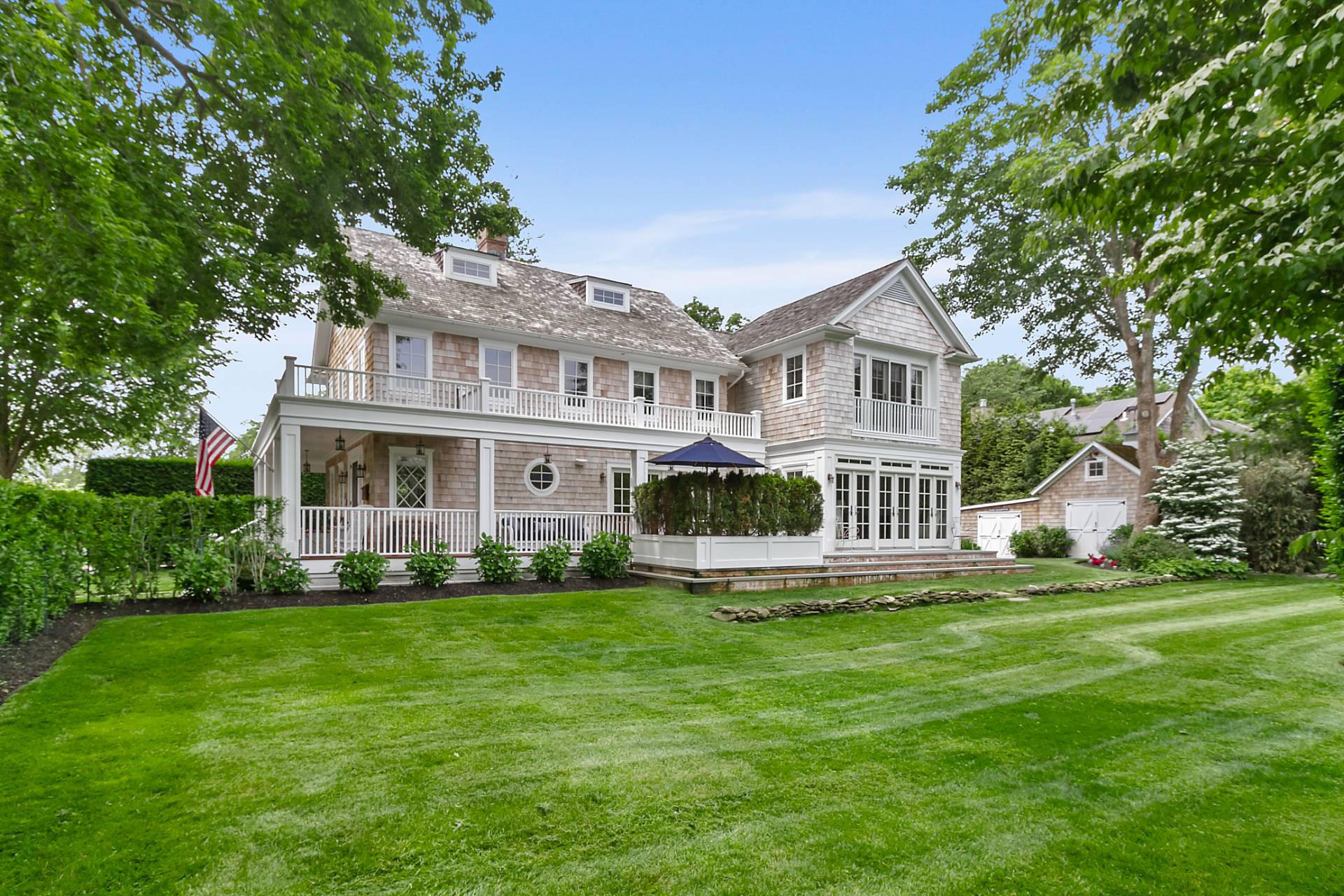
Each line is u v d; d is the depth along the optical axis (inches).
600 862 124.6
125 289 334.3
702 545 512.1
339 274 511.2
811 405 720.3
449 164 520.4
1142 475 858.1
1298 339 167.3
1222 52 160.9
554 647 315.9
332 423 491.8
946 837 135.7
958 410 829.2
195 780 155.3
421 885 116.6
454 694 235.0
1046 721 214.8
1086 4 180.4
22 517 277.3
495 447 651.5
